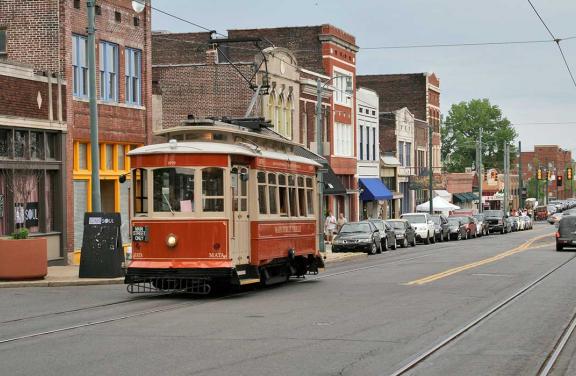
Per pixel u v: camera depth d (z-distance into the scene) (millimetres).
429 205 98688
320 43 80000
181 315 22406
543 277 34875
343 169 82188
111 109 46406
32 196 40406
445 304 24922
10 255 32844
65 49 42438
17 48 42594
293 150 34188
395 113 100688
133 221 27078
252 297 27391
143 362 15312
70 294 29047
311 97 74875
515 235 93938
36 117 40438
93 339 18062
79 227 44000
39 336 18578
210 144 27047
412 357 16000
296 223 32031
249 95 64062
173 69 65125
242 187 27625
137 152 27047
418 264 43906
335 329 19672
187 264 26453
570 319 21766
